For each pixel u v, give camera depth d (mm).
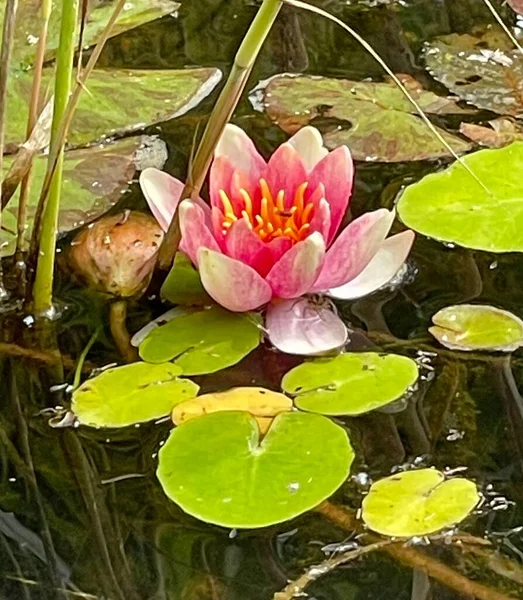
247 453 794
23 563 762
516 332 858
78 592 751
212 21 1131
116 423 813
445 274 897
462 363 844
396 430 811
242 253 856
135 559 761
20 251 883
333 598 745
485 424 813
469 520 772
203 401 819
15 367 846
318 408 817
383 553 760
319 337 855
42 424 817
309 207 871
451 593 746
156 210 884
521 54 1080
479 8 1142
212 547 764
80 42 849
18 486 792
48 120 853
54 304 879
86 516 778
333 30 1118
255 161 883
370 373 836
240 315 870
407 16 1135
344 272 864
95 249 897
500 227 917
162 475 789
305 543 764
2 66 839
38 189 937
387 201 944
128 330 864
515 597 744
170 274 893
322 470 787
